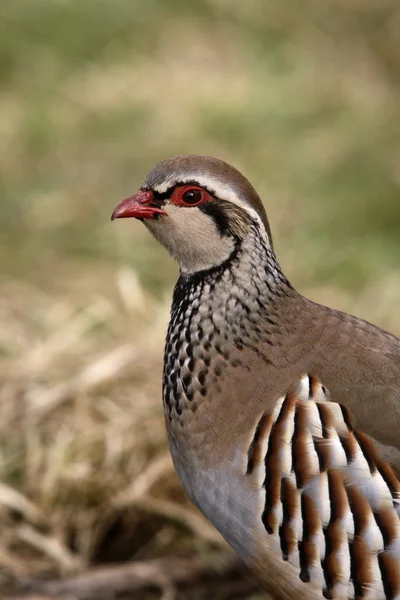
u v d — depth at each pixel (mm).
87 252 14375
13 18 19469
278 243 14375
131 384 11242
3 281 13781
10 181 15992
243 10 20531
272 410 7016
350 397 6965
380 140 16234
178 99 17641
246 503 7035
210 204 7344
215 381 7281
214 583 9656
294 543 6930
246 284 7379
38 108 17531
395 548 6723
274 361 7191
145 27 19875
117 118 17234
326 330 7281
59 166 16312
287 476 6871
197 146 16453
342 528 6785
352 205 14953
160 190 7422
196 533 9992
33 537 9922
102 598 9531
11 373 11461
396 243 14266
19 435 10680
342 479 6770
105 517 10125
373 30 20141
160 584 9594
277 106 17266
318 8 20844
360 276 13633
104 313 12742
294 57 19203
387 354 7211
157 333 12055
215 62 19062
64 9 19688
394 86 18172
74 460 10461
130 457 10492
